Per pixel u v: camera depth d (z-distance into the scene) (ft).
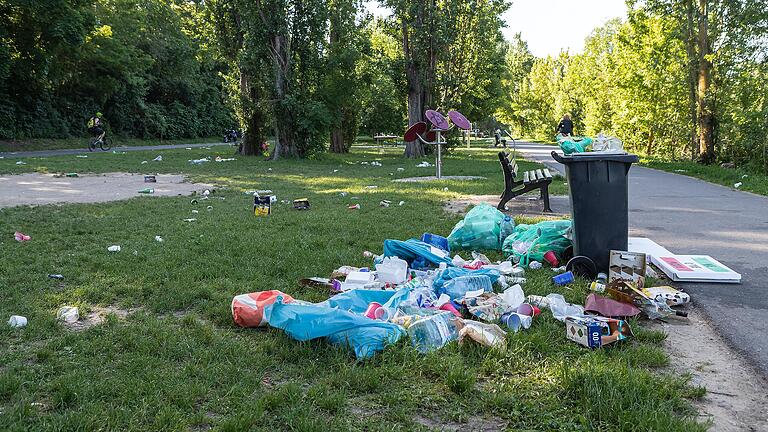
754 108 62.39
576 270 17.84
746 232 26.05
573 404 10.07
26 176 55.98
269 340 12.78
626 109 95.04
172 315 14.84
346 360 11.78
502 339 12.37
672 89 80.84
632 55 90.22
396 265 17.83
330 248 22.38
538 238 20.10
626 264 17.13
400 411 9.84
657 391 10.23
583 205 17.84
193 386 10.57
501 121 275.39
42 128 123.54
